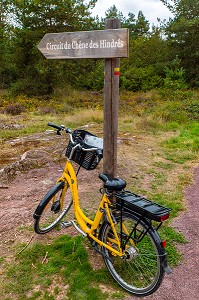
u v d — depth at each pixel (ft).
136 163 18.37
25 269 9.08
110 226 8.36
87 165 9.33
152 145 22.67
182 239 10.62
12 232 10.97
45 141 23.44
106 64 9.19
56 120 35.19
